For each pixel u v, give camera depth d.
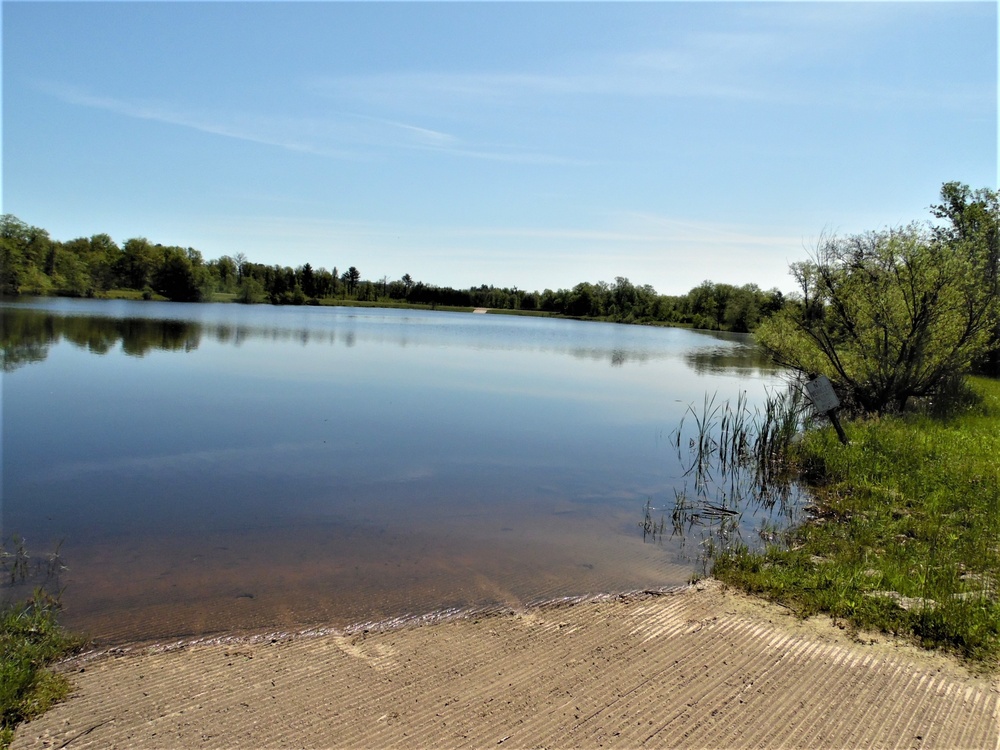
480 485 11.57
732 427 17.36
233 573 7.41
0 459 12.26
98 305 70.00
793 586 7.02
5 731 4.23
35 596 6.33
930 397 19.77
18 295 72.19
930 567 7.30
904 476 11.48
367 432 15.62
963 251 17.28
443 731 4.40
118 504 9.87
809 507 10.56
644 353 45.03
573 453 14.34
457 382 25.14
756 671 5.25
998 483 10.60
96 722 4.41
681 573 7.68
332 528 9.10
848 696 4.89
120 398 18.84
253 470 12.01
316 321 67.06
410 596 6.85
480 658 5.46
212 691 4.86
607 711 4.66
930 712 4.70
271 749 4.16
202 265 105.88
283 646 5.65
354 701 4.75
